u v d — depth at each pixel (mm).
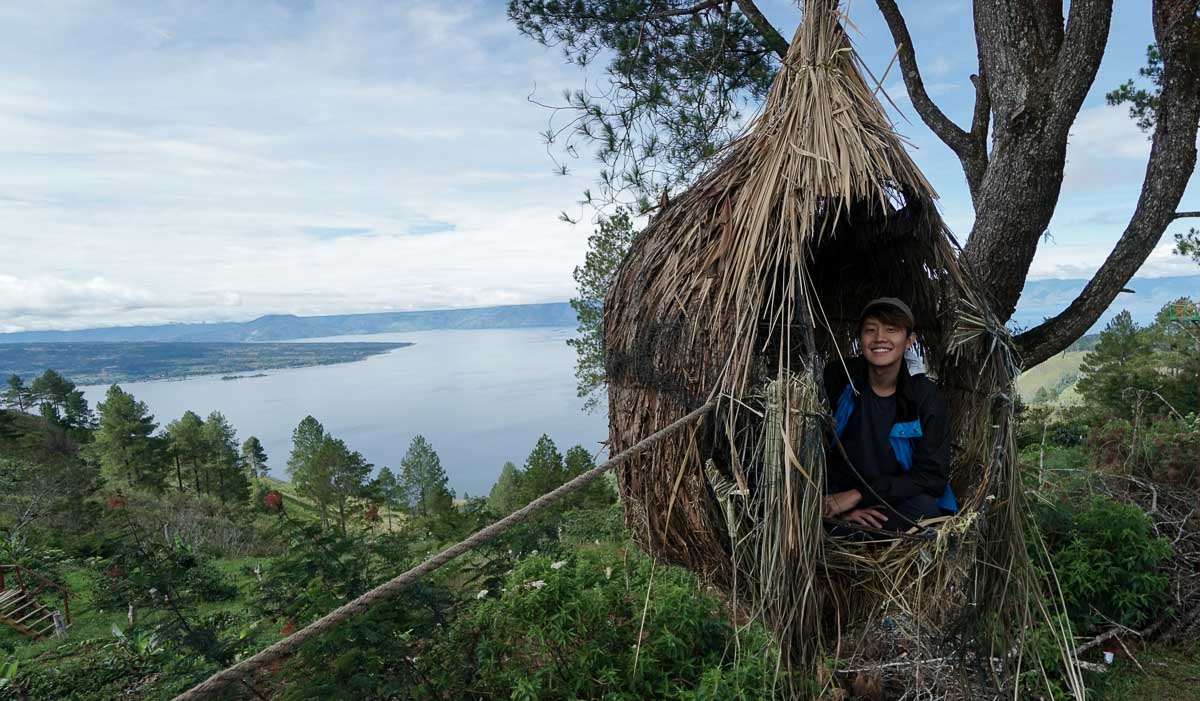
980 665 2848
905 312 2658
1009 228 4387
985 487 2494
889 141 2598
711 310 2406
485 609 5016
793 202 2396
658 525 2604
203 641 5434
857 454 2740
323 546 5027
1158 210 4359
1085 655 5223
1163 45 4254
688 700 4020
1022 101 4180
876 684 4090
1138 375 17672
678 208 2857
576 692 4199
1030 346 4715
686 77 5887
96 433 56000
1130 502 6469
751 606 2545
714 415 2312
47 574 16594
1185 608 5617
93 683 8133
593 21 6031
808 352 2246
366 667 4332
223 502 50438
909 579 2406
